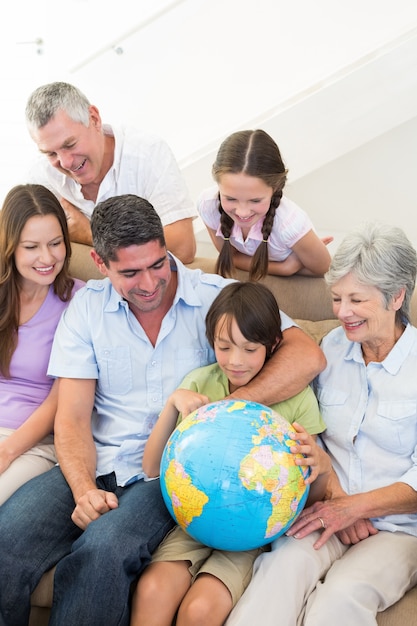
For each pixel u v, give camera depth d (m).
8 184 4.19
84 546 1.65
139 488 1.84
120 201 1.82
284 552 1.65
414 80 3.22
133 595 1.68
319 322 2.19
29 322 2.16
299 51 3.20
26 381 2.17
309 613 1.57
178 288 1.98
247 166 2.16
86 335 2.01
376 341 1.83
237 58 3.25
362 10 3.12
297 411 1.88
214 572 1.64
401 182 4.03
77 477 1.85
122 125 2.45
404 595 1.66
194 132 3.37
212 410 1.62
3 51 4.03
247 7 3.18
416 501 1.73
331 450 1.90
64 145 2.23
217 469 1.51
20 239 2.07
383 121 3.38
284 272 2.35
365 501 1.72
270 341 1.85
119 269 1.83
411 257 1.77
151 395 1.99
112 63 3.34
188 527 1.57
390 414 1.80
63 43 3.97
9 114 4.11
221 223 2.36
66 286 2.20
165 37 3.27
